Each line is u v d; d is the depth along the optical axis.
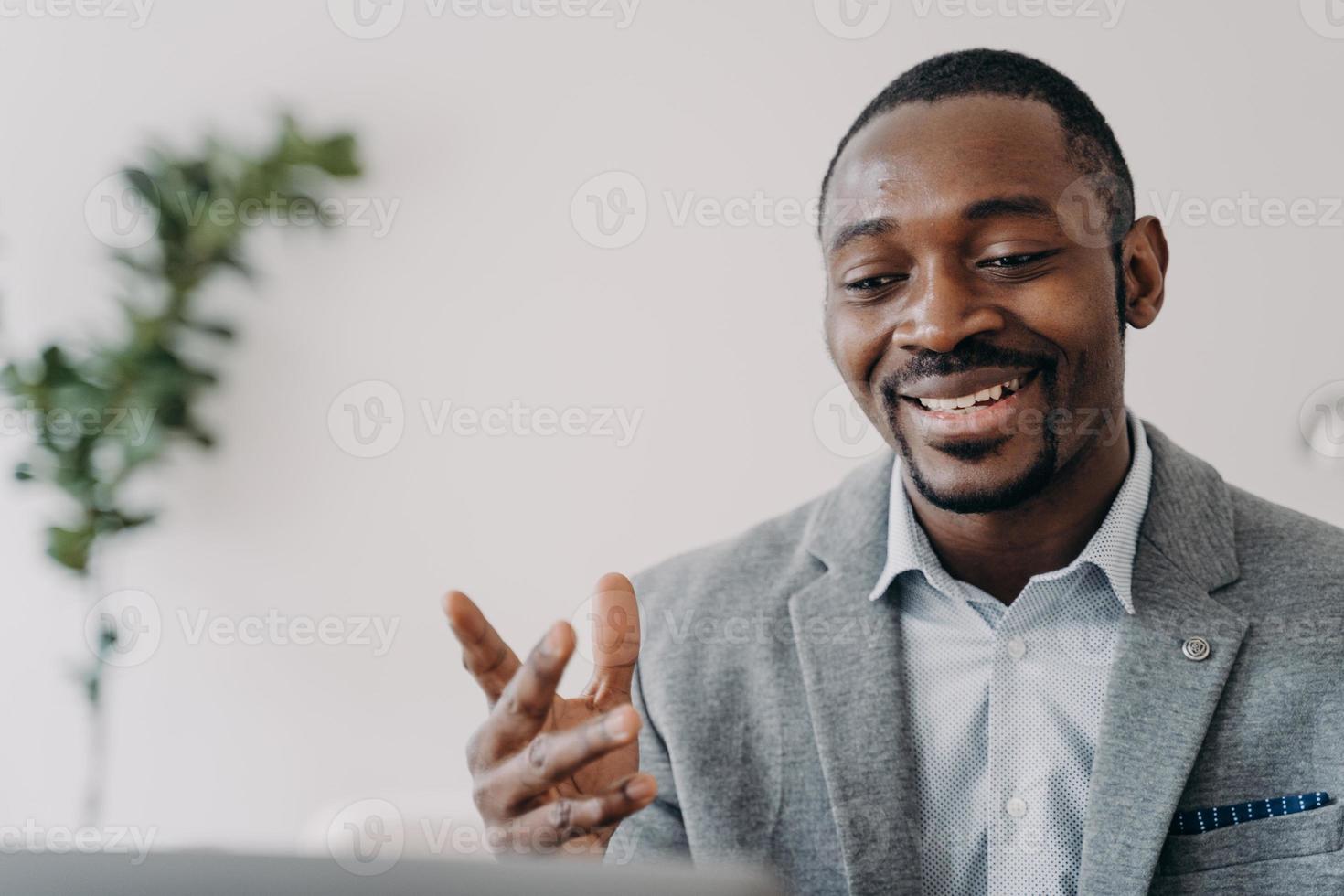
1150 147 1.58
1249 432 1.56
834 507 1.13
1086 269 0.96
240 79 1.84
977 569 1.02
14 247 1.91
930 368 0.96
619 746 0.69
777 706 1.03
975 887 0.97
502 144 1.78
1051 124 0.96
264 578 1.86
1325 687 0.91
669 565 1.18
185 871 0.40
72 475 1.80
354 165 1.78
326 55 1.82
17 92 1.91
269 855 0.40
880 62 1.68
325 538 1.84
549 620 1.78
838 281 1.00
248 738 1.87
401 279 1.80
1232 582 0.97
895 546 1.02
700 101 1.73
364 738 1.85
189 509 1.87
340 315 1.82
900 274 0.97
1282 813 0.90
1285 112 1.54
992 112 0.95
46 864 0.40
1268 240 1.56
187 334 1.84
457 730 1.83
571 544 1.78
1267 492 1.56
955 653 1.01
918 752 1.00
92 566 1.87
